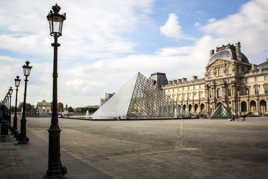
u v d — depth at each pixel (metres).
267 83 114.50
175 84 168.38
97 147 16.69
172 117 82.12
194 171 10.01
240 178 8.91
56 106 8.92
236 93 124.12
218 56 136.12
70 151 15.09
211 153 14.12
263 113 113.00
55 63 9.11
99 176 9.28
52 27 9.15
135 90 73.62
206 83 140.12
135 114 70.94
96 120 67.12
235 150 15.12
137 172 9.92
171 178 9.03
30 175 9.51
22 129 19.08
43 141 20.42
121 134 26.05
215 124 45.84
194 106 149.50
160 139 21.14
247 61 137.88
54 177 8.30
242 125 42.16
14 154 14.16
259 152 14.37
